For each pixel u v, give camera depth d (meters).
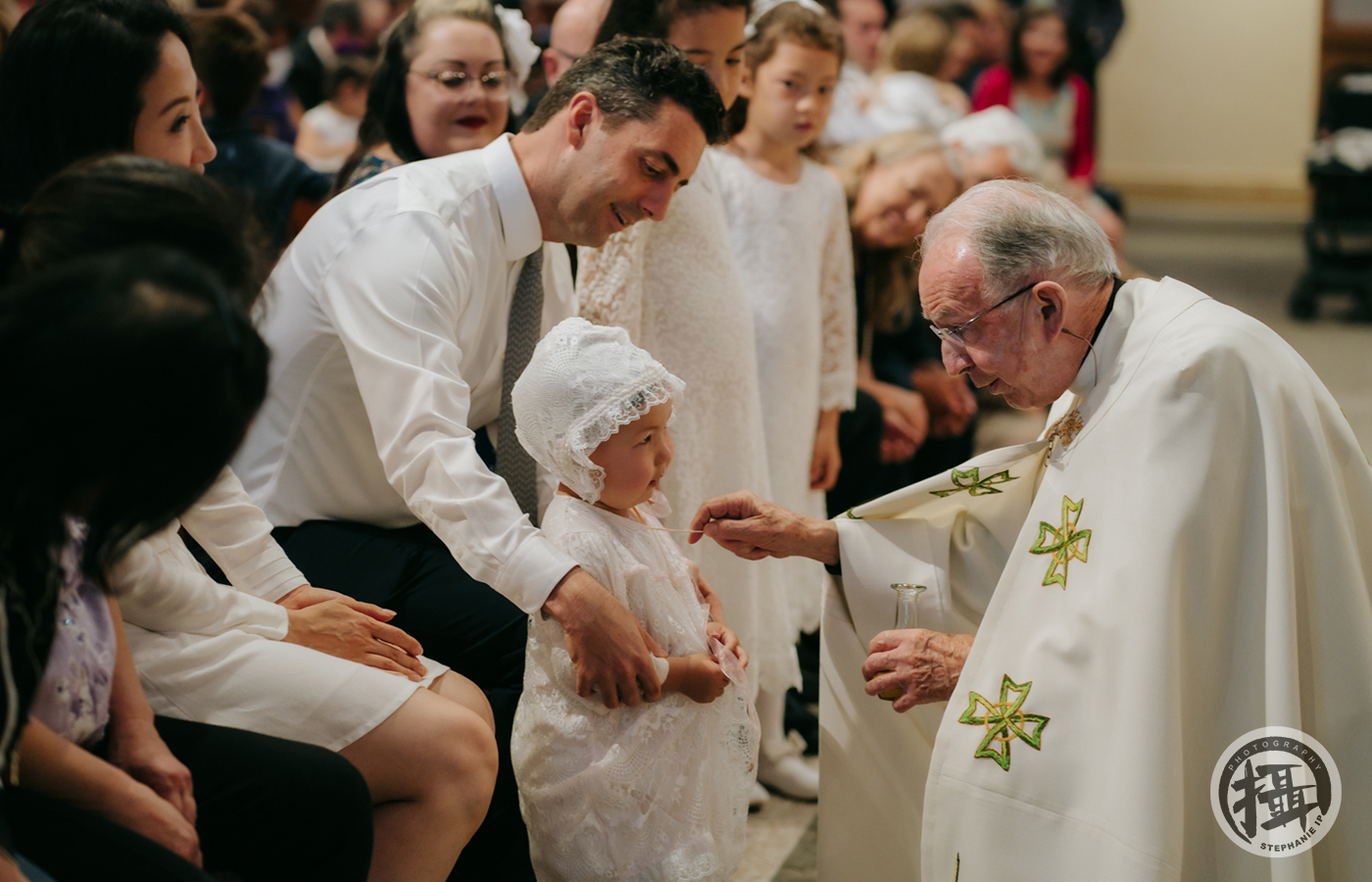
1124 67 13.31
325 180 3.75
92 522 1.26
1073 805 1.71
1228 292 8.77
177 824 1.42
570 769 1.81
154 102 1.92
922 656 1.91
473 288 2.10
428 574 2.12
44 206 1.36
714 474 2.61
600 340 1.82
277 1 7.46
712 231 2.59
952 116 5.50
